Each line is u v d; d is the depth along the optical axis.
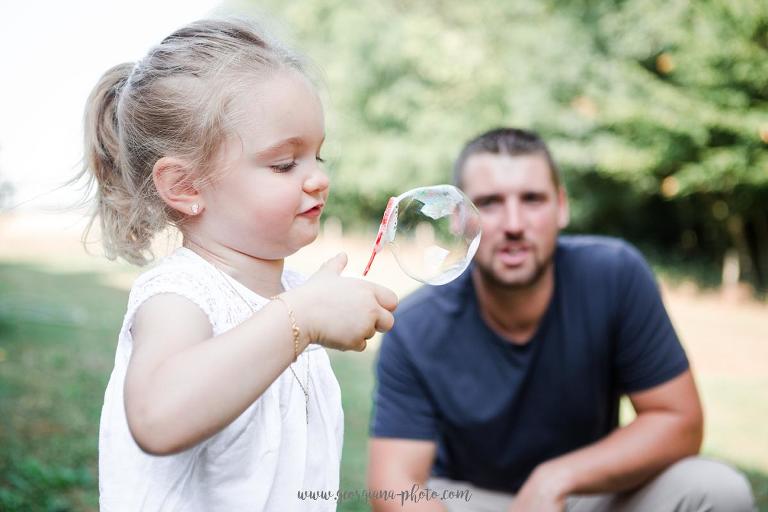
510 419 2.02
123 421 1.06
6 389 3.93
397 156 12.54
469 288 2.07
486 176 1.95
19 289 8.12
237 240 1.12
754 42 9.05
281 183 1.09
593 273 2.02
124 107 1.17
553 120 10.32
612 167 10.10
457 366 2.02
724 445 3.69
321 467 1.22
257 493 1.08
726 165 9.39
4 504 2.42
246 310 1.10
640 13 9.48
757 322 8.12
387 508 1.93
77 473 2.79
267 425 1.11
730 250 10.70
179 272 1.07
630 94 9.84
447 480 2.17
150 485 1.05
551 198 1.97
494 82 11.34
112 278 9.80
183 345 0.95
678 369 1.96
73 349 5.16
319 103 1.15
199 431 0.86
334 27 13.41
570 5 10.80
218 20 1.22
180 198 1.12
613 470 1.83
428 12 12.92
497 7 11.51
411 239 1.25
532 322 1.98
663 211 11.96
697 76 9.23
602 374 2.00
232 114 1.08
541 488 1.78
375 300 1.00
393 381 2.04
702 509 1.81
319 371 1.28
